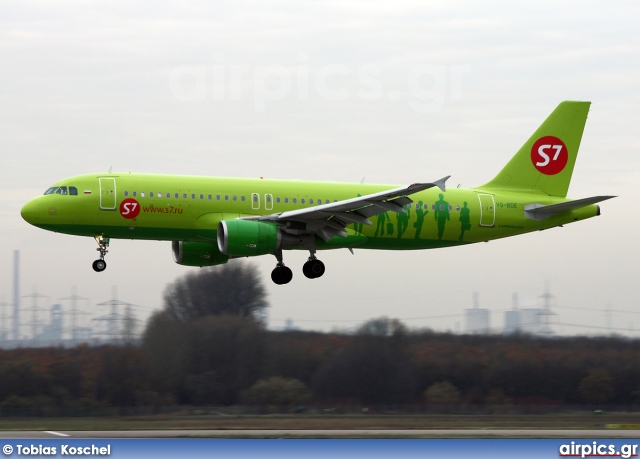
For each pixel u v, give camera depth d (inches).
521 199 6323.8
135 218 5492.1
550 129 6466.5
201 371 6427.2
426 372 6451.8
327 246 5861.2
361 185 5994.1
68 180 5511.8
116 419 5521.7
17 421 5423.2
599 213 6451.8
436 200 6092.5
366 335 6722.4
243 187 5708.7
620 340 6939.0
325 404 6195.9
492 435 4667.8
